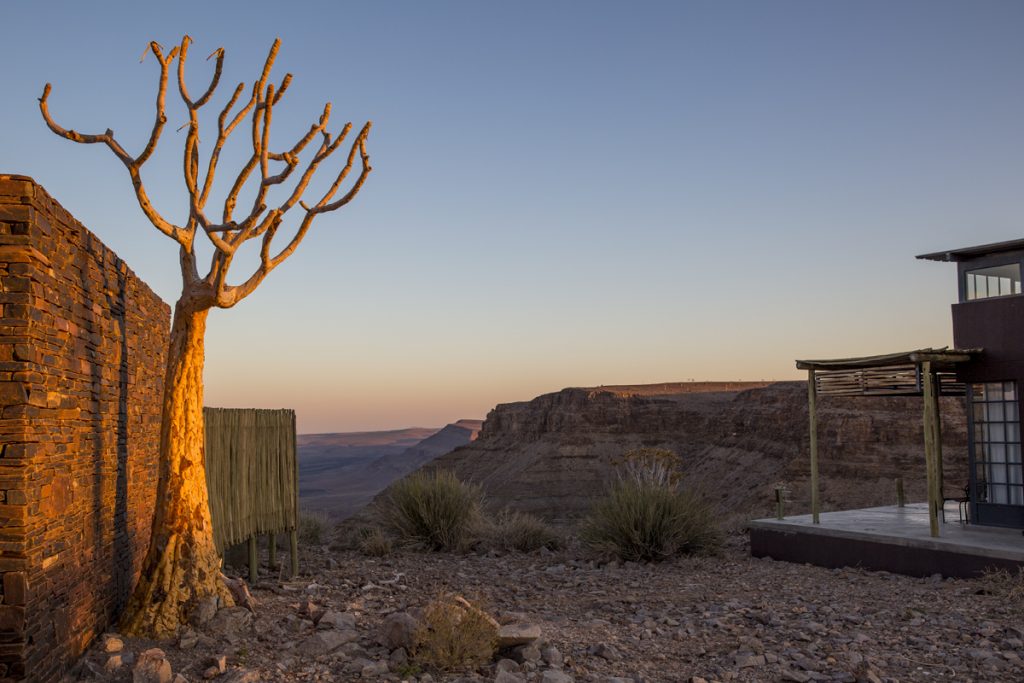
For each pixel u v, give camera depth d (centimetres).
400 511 1553
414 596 1012
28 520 532
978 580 1088
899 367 1307
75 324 631
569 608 963
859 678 635
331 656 656
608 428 8356
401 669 614
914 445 5669
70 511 619
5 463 527
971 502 1334
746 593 1070
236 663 634
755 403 7825
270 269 806
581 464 7912
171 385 777
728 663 689
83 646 650
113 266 746
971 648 739
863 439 5941
